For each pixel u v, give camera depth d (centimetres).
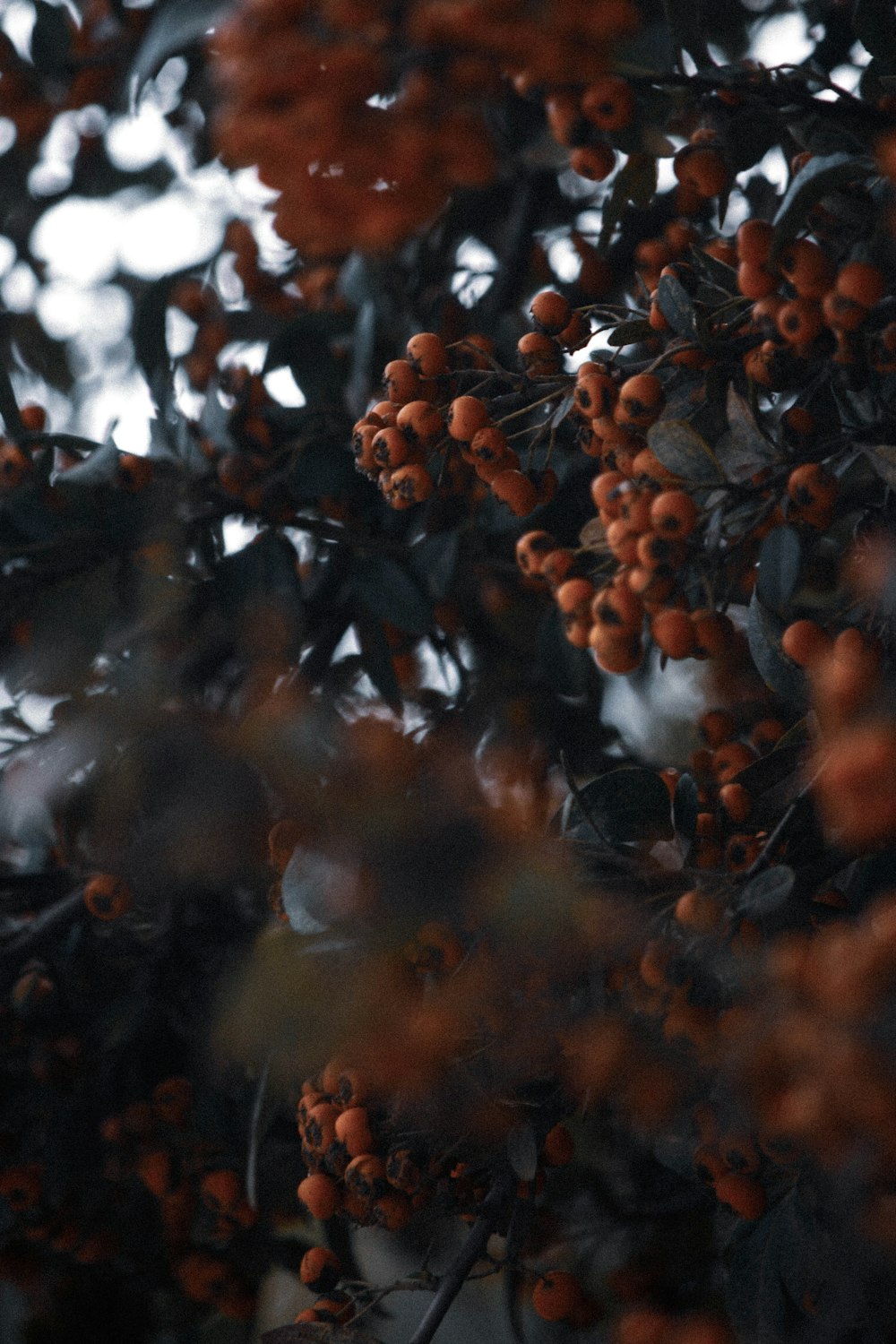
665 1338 61
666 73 57
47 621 64
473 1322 66
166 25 54
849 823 55
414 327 72
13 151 78
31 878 69
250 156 52
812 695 58
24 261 82
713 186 59
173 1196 69
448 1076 58
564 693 68
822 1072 54
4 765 62
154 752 56
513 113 62
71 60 73
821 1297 57
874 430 59
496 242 75
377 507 69
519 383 60
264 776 55
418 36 52
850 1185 55
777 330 58
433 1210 63
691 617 57
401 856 54
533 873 55
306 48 52
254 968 54
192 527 67
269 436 69
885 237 58
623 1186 68
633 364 60
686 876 58
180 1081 69
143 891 64
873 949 54
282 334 70
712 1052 56
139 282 82
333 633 69
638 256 63
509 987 56
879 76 59
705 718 63
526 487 60
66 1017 71
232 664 66
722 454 59
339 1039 54
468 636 72
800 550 59
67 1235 70
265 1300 70
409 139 52
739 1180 59
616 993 57
